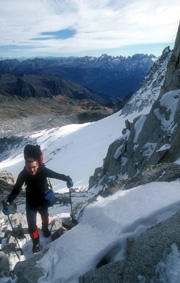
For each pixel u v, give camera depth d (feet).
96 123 492.54
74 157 314.35
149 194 10.93
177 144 43.16
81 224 11.62
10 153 565.53
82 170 250.98
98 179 81.41
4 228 18.06
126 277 7.04
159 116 61.36
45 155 400.06
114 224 10.01
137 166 61.11
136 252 7.39
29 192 13.09
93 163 264.93
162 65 531.91
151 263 6.78
